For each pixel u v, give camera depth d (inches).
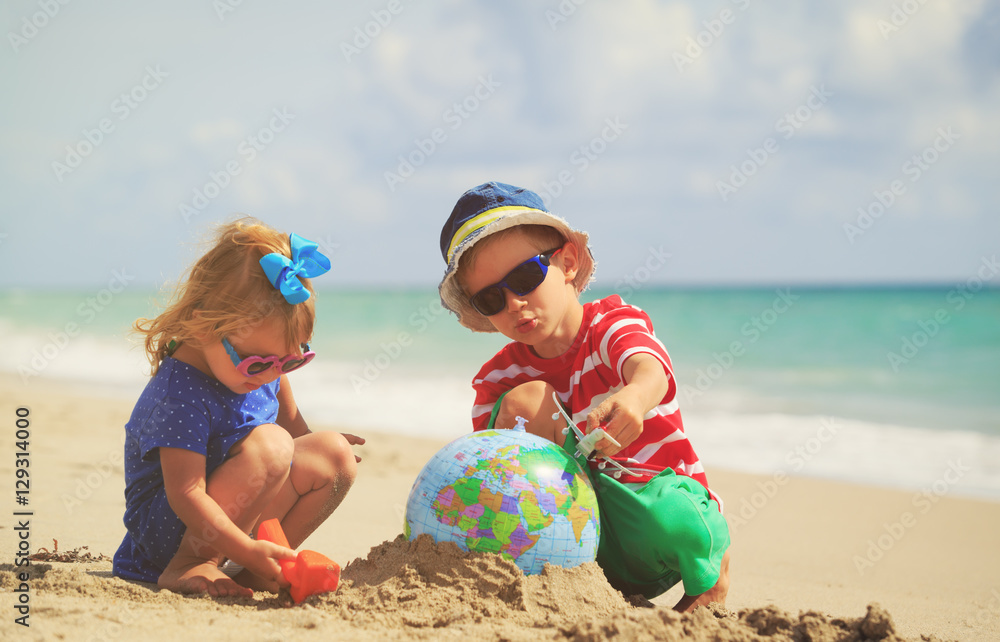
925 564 173.8
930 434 368.2
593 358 112.7
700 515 98.3
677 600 130.1
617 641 77.7
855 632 85.2
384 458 283.4
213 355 100.6
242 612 89.9
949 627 121.1
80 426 318.3
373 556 100.6
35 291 3858.3
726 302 1579.7
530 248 110.2
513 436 99.1
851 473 290.4
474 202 113.3
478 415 121.8
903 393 500.1
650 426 109.7
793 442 347.9
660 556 99.7
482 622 84.5
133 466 106.0
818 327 934.4
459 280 116.2
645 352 105.7
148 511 104.4
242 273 99.3
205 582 99.7
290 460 107.8
